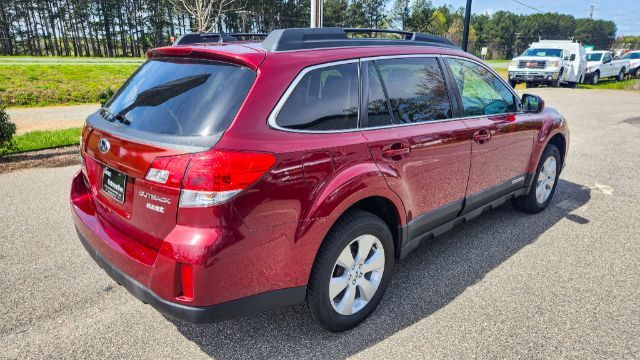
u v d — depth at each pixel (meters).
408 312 3.04
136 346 2.66
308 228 2.36
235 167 2.05
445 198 3.40
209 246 2.04
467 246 4.11
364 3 81.81
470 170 3.57
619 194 5.65
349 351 2.63
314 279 2.52
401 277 3.53
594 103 15.82
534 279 3.51
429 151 3.10
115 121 2.56
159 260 2.12
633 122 11.52
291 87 2.37
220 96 2.25
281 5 80.06
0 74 21.39
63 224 4.41
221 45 2.66
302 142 2.33
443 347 2.67
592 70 25.70
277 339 2.74
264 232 2.20
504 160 4.00
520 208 4.91
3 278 3.38
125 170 2.30
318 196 2.38
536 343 2.72
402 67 3.05
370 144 2.67
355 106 2.70
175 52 2.62
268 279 2.29
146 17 91.44
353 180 2.52
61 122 11.83
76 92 19.45
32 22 93.75
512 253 3.96
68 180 5.84
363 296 2.86
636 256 3.92
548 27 135.38
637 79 29.72
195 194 2.02
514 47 123.75
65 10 94.75
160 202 2.13
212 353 2.61
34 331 2.77
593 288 3.38
